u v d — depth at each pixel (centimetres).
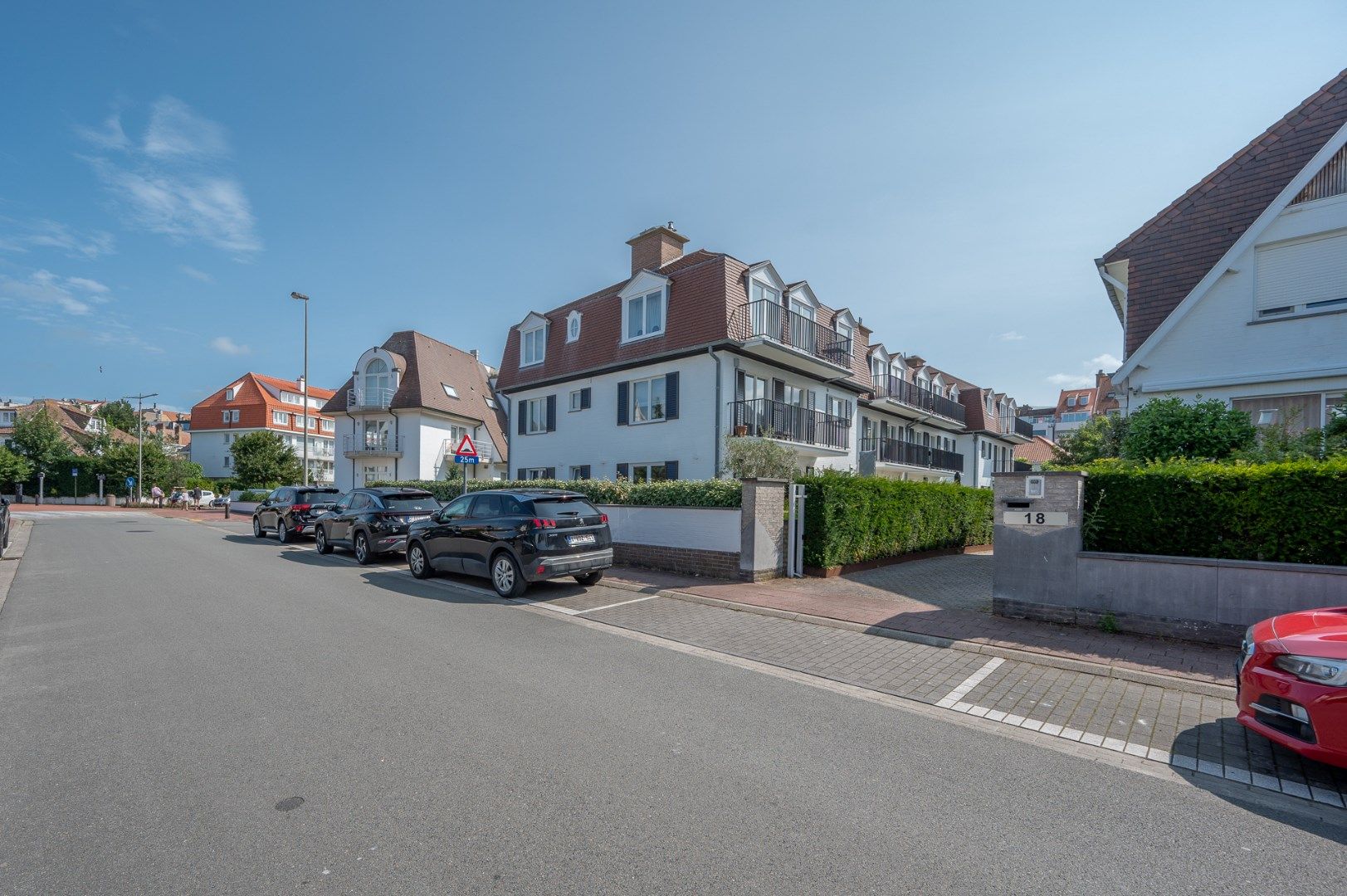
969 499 1777
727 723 479
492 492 1063
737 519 1140
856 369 2502
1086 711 518
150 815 339
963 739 459
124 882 282
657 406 1981
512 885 281
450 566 1084
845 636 760
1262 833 338
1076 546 762
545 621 831
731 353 1852
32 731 452
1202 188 1214
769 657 670
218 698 519
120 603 914
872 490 1298
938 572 1273
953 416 3272
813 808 354
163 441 6644
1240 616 657
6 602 921
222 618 819
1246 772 411
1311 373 993
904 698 549
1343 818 355
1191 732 476
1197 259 1191
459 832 324
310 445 6103
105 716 480
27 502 4672
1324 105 1103
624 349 2050
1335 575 607
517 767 399
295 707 499
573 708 505
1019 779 396
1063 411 7575
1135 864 307
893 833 330
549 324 2397
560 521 984
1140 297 1248
